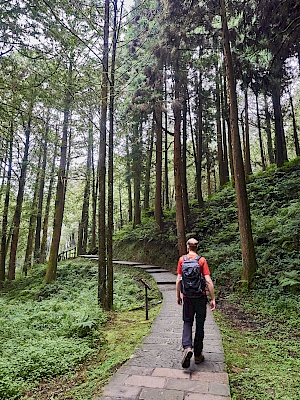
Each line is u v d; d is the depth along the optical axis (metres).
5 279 15.68
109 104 7.70
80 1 6.18
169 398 2.70
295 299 6.22
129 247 17.88
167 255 14.49
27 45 5.47
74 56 6.07
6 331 5.62
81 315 5.80
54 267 13.16
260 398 2.83
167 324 5.35
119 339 4.99
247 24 8.95
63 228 41.66
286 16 8.30
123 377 3.18
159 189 16.98
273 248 8.48
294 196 11.52
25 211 17.28
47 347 4.58
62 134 13.05
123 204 34.06
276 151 15.71
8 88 5.68
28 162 13.25
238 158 8.19
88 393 3.10
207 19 9.26
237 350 4.21
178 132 12.02
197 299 3.53
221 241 11.98
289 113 24.25
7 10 4.89
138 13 9.82
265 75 10.08
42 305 8.12
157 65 10.63
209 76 15.53
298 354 4.04
